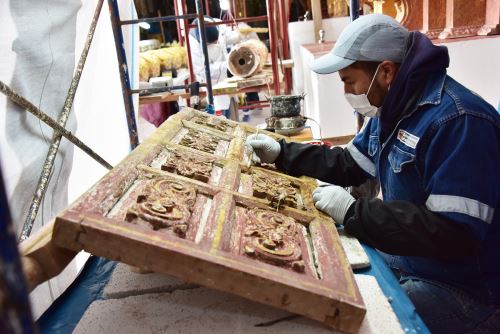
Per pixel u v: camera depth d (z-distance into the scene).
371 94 1.38
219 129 1.85
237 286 0.85
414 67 1.27
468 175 1.13
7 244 0.32
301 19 5.36
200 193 1.14
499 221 1.26
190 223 0.98
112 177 1.05
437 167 1.21
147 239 0.84
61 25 1.59
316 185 1.56
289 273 0.90
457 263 1.32
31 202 1.40
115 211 0.94
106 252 0.84
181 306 1.07
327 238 1.12
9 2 1.25
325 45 4.27
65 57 1.64
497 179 1.16
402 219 1.18
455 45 3.49
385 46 1.30
